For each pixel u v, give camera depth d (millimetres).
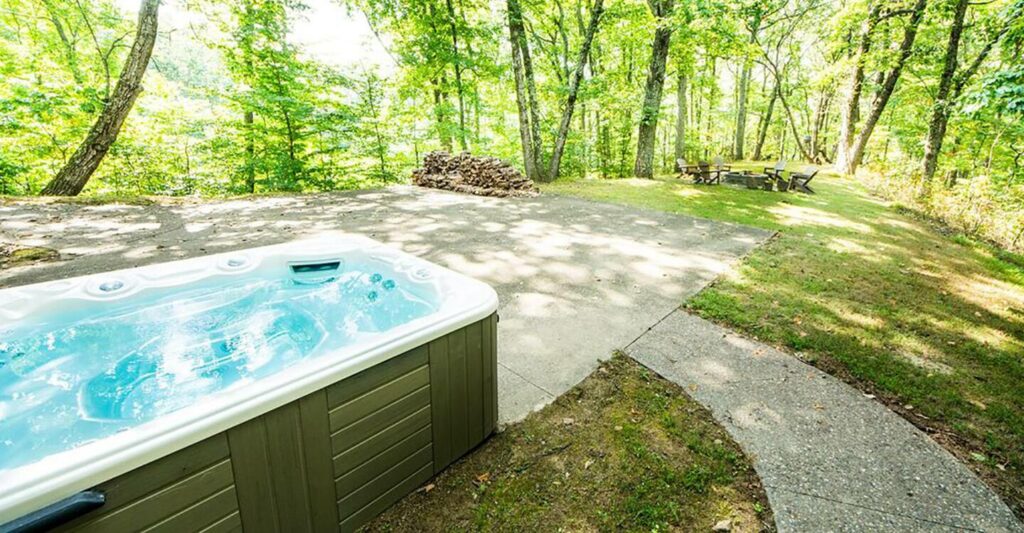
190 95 10125
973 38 10836
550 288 3889
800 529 1665
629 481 1887
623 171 13297
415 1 10484
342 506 1621
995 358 2871
